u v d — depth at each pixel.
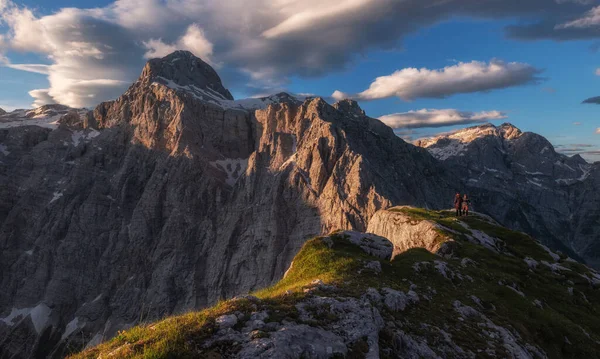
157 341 13.77
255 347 13.67
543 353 25.95
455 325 24.09
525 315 30.27
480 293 31.84
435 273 33.84
